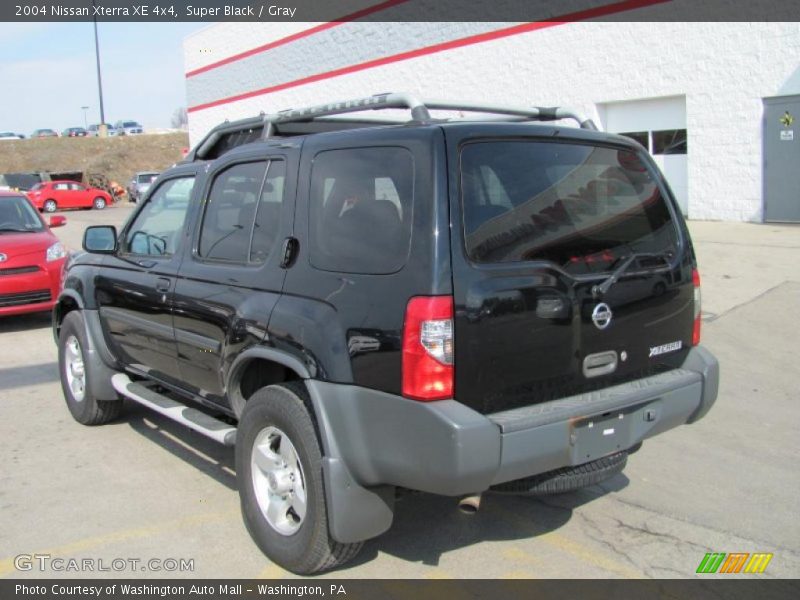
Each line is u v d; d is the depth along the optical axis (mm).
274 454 3811
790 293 8977
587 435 3416
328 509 3430
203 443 5590
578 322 3484
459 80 18969
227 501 4578
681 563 3822
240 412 4188
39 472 5059
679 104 15016
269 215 3998
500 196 3367
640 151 4098
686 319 4078
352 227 3490
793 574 3705
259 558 3896
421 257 3150
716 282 9703
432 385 3088
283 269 3787
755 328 7977
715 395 4035
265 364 4035
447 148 3244
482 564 3834
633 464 5062
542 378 3383
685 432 5594
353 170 3549
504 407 3289
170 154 61469
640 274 3766
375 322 3248
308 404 3545
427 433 3084
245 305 3924
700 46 14258
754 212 14016
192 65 31531
